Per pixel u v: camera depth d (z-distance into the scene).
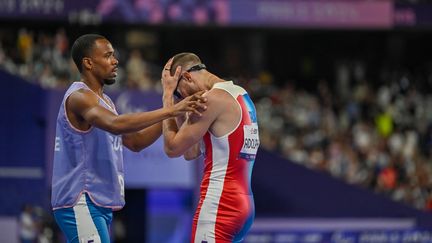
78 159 10.45
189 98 9.95
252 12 37.78
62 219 10.51
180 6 36.22
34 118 21.88
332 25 39.31
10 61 31.30
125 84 31.22
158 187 21.89
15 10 33.22
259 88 41.41
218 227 10.12
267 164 27.73
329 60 49.81
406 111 41.78
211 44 47.28
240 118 10.21
